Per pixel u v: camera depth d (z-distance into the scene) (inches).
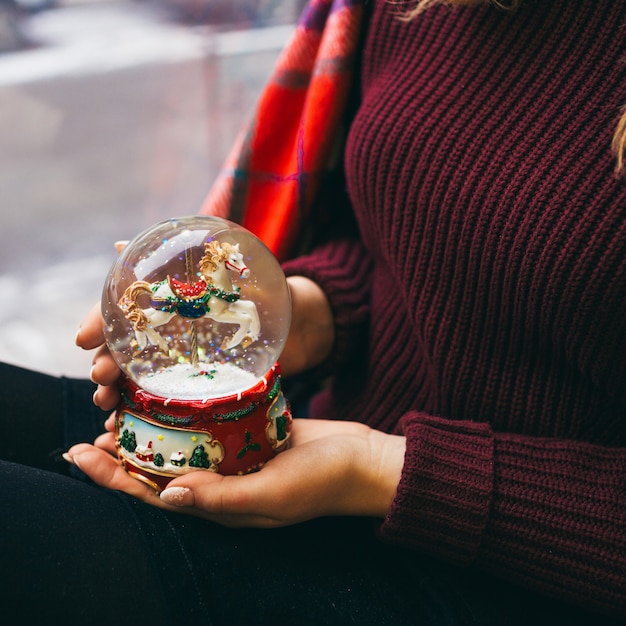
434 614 23.4
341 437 24.1
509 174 24.2
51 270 53.6
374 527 24.5
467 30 25.4
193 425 22.9
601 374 23.9
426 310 25.8
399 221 26.0
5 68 63.7
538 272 23.7
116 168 60.7
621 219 23.0
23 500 22.1
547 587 23.4
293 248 31.5
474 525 23.2
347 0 28.7
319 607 22.7
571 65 24.1
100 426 27.2
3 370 27.1
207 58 63.4
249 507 22.5
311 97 29.7
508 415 25.4
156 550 22.3
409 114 25.8
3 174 59.1
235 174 31.4
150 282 22.9
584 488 23.3
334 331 28.7
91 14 65.1
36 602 21.1
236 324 23.3
